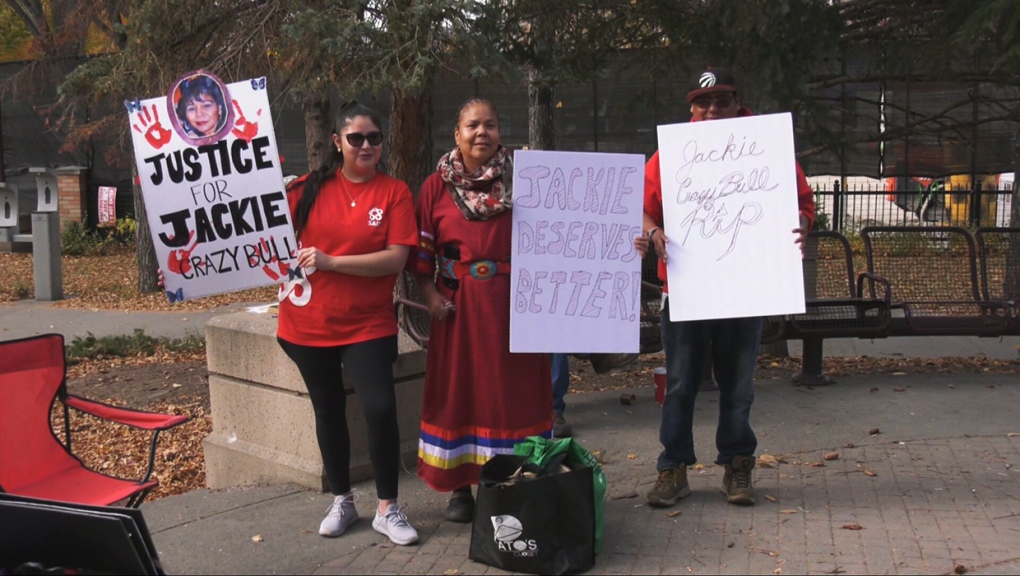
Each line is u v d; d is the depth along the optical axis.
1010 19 5.96
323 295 3.88
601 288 4.07
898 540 3.95
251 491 4.75
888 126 8.70
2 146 18.09
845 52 7.55
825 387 6.62
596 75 7.90
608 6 7.14
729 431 4.37
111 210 18.14
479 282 3.99
